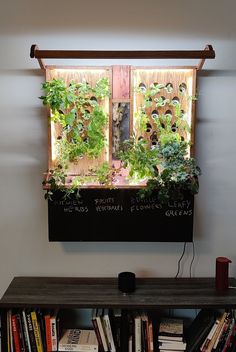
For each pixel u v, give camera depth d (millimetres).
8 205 2393
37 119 2324
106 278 2434
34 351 2119
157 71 2213
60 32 2273
